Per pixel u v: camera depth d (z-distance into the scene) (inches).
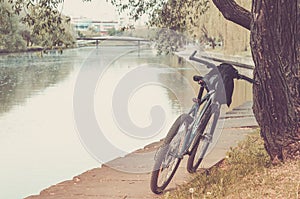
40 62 1919.3
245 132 328.5
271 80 199.0
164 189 199.5
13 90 1071.0
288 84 198.4
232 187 186.7
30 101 874.1
